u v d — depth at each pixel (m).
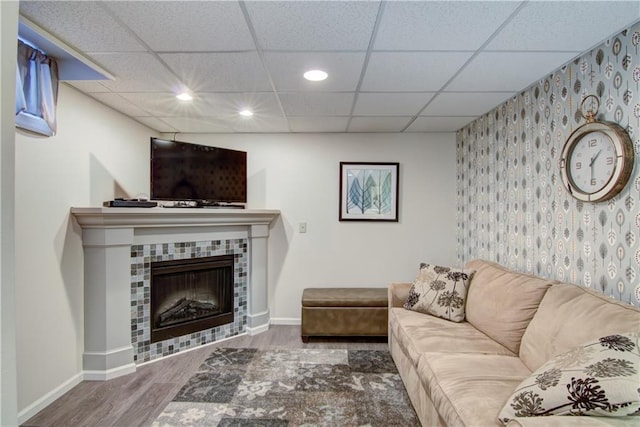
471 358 1.89
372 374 2.63
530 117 2.44
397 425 2.00
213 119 3.25
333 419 2.05
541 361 1.69
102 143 2.77
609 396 1.08
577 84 1.98
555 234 2.19
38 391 2.13
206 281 3.34
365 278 3.80
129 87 2.42
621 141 1.66
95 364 2.54
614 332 1.39
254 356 2.98
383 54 1.92
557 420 1.08
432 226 3.77
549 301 1.85
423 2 1.43
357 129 3.64
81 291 2.52
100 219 2.47
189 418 2.06
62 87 2.33
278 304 3.83
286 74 2.20
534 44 1.80
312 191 3.81
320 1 1.43
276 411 2.14
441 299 2.66
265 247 3.71
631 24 1.61
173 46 1.84
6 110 0.80
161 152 2.95
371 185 3.77
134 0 1.43
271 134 3.79
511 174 2.70
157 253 2.90
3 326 0.80
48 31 1.69
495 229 2.95
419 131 3.73
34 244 2.10
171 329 2.98
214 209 3.12
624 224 1.70
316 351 3.09
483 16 1.54
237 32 1.69
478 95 2.60
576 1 1.42
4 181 0.80
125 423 2.02
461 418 1.37
